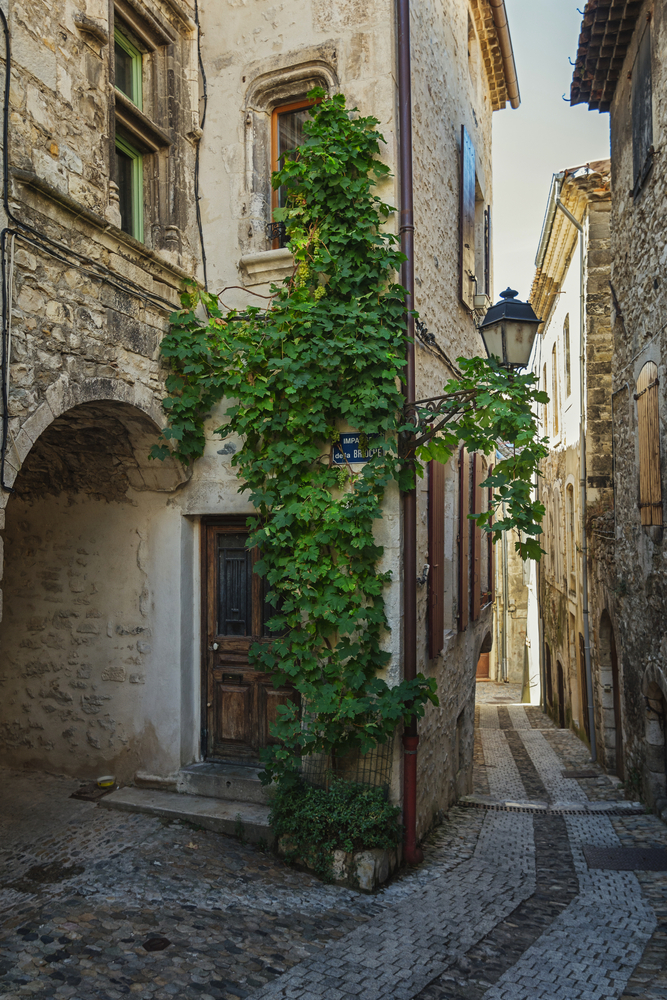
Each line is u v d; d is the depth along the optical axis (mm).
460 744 8227
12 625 6488
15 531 6496
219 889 4504
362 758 5293
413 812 5305
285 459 5367
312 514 5227
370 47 5551
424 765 6062
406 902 4586
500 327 5844
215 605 6133
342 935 4051
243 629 6059
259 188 6004
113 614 6148
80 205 4320
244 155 6000
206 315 5891
